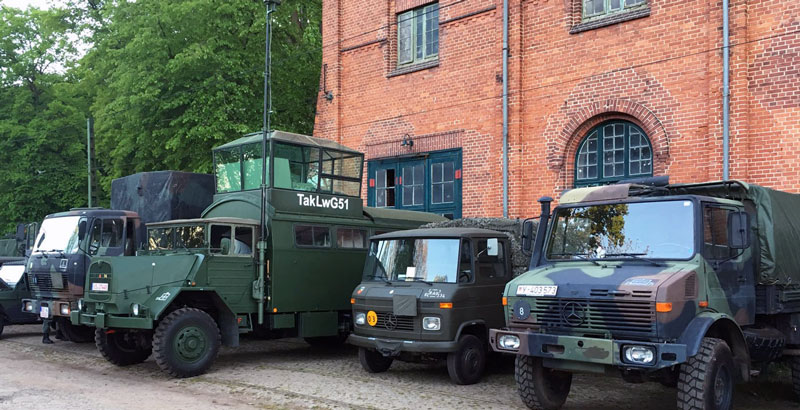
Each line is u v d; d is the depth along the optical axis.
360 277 13.35
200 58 20.67
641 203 7.95
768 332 8.36
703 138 12.88
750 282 8.20
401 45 18.52
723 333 7.68
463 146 16.64
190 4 20.59
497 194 15.89
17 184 30.89
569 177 14.89
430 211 17.38
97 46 28.25
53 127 30.92
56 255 13.28
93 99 31.70
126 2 21.78
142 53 21.05
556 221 8.58
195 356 10.52
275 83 24.92
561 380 8.28
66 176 31.45
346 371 11.09
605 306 7.20
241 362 12.04
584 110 14.59
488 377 10.47
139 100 20.88
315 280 12.52
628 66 13.98
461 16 16.80
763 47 12.27
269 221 11.99
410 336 9.95
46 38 32.22
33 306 13.64
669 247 7.59
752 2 12.45
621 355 6.91
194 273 10.81
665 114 13.40
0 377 10.45
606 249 8.02
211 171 21.14
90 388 9.58
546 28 15.33
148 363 11.87
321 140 13.73
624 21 14.06
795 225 8.85
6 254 23.97
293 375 10.67
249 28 22.41
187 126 21.17
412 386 9.77
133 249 14.01
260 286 11.55
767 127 12.16
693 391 6.87
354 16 19.47
